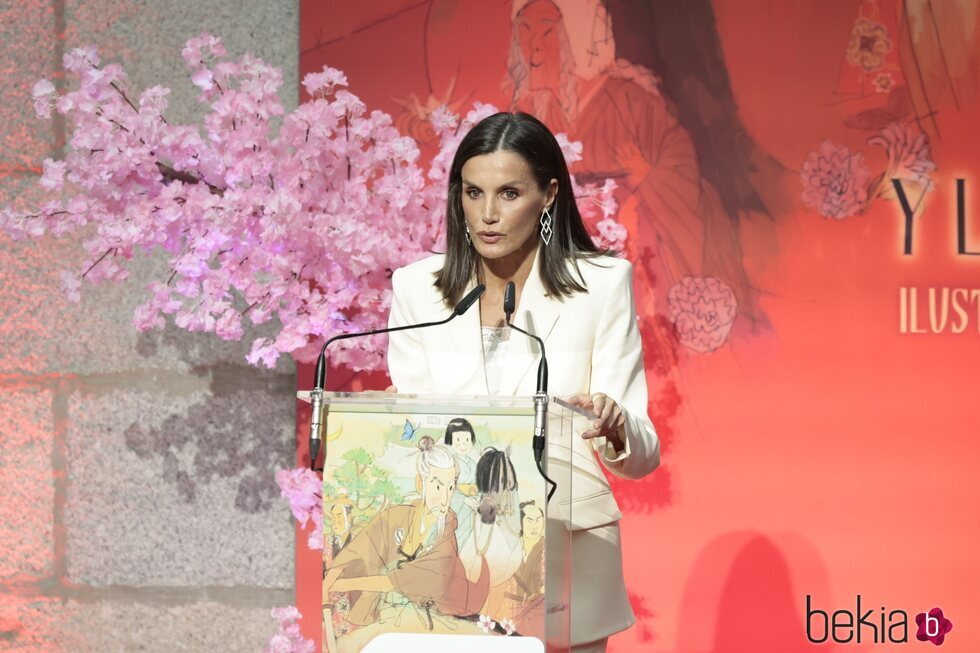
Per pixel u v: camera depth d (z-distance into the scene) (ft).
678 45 37.14
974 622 36.73
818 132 37.04
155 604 39.01
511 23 37.40
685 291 37.06
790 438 37.01
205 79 31.19
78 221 31.42
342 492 17.81
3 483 39.45
